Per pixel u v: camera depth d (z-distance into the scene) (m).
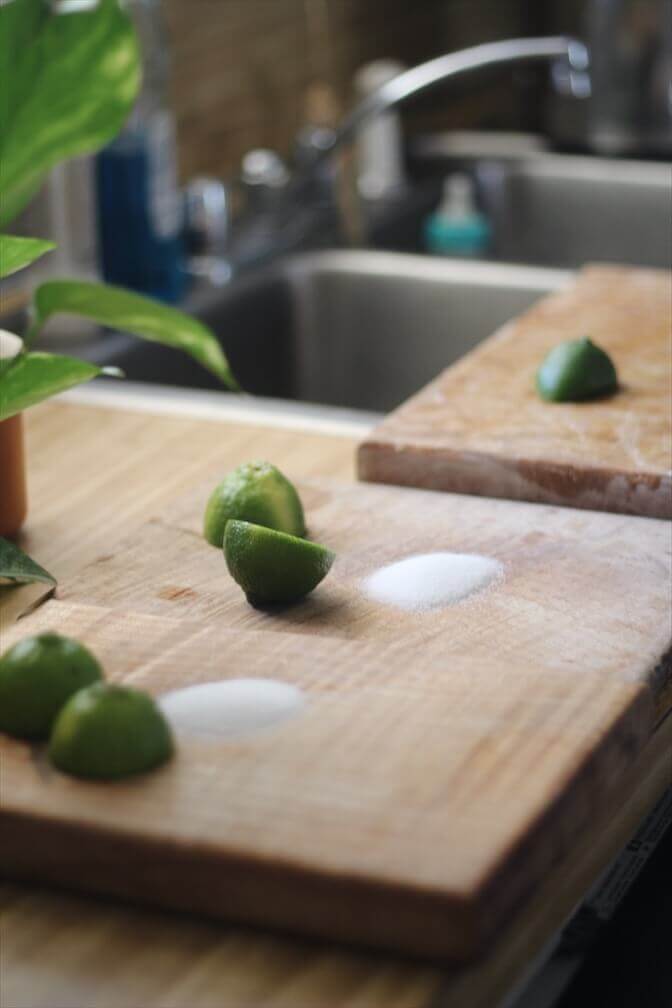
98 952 0.95
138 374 1.74
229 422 1.51
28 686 1.02
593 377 1.39
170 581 1.20
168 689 1.05
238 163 2.38
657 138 2.52
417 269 1.95
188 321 1.24
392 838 0.95
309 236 2.10
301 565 1.16
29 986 0.93
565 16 3.15
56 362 1.17
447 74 1.98
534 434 1.34
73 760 0.99
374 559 1.22
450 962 0.93
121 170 1.79
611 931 1.05
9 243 1.15
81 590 1.19
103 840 0.96
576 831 0.99
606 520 1.27
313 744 1.00
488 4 3.07
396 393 1.99
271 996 0.92
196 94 2.26
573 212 2.46
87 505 1.37
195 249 1.96
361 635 1.13
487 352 1.50
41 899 0.98
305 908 0.94
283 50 2.46
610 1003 1.04
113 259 1.82
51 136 1.13
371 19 2.69
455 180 2.26
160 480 1.41
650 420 1.36
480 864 0.93
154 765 1.00
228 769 0.99
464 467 1.31
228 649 1.08
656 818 1.11
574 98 2.56
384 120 2.35
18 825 0.98
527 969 0.96
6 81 1.12
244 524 1.16
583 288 1.65
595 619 1.14
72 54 1.12
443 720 1.02
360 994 0.92
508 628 1.13
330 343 1.99
